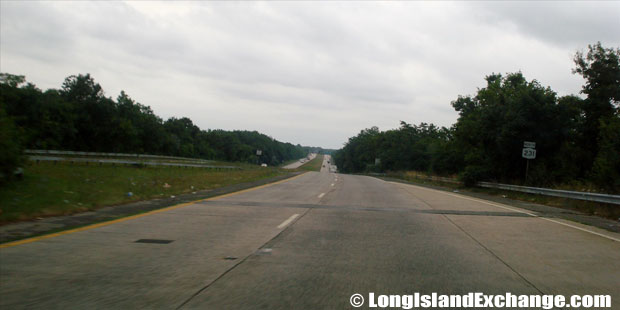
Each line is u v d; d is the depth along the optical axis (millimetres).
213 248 8141
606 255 8117
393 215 13656
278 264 7043
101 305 4984
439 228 11148
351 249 8359
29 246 7832
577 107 27797
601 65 27688
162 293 5469
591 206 16531
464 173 31859
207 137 153250
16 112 57562
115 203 14508
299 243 8812
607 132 23359
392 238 9617
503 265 7277
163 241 8656
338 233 10094
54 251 7508
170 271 6473
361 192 23953
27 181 15609
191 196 18156
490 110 30469
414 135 105500
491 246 8867
